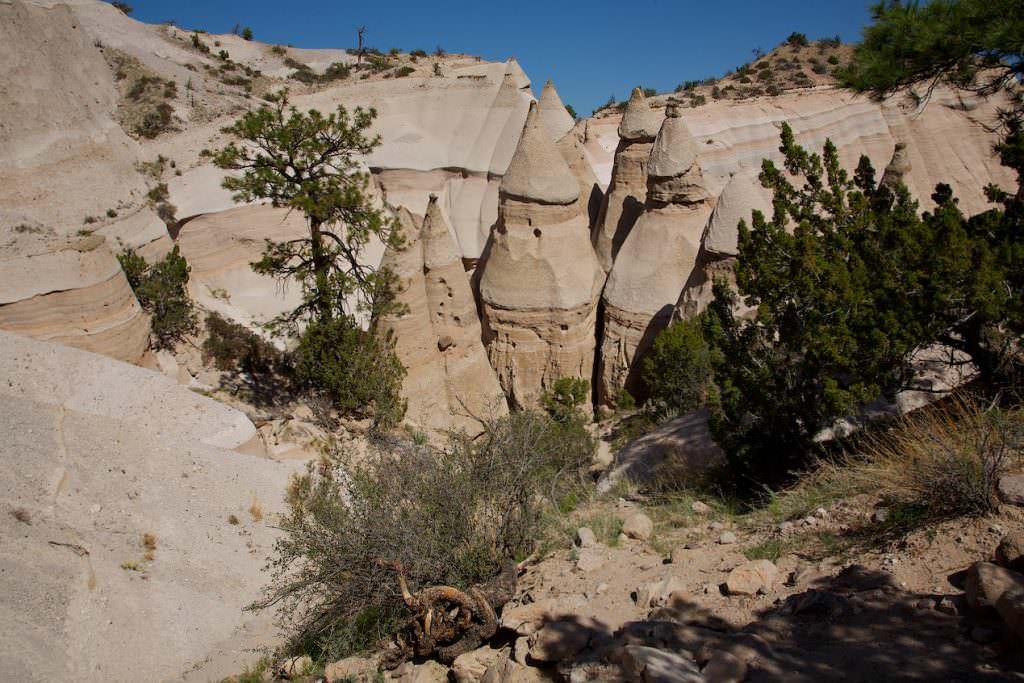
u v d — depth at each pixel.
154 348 25.73
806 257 10.05
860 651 4.77
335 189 21.75
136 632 13.50
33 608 12.70
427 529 8.72
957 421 8.84
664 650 5.17
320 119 21.78
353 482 10.95
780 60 64.94
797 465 10.34
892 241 10.27
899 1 10.48
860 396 9.21
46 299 20.42
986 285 8.84
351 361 20.19
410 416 21.19
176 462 16.77
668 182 25.14
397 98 46.91
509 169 24.30
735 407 10.62
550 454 11.29
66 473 15.22
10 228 30.16
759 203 21.69
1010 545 5.07
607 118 55.28
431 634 7.17
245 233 34.91
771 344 10.89
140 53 46.44
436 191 43.72
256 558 15.95
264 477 17.52
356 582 8.70
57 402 16.91
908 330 9.14
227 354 26.89
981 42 9.72
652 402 20.00
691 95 57.91
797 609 5.44
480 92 46.09
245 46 61.59
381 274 20.77
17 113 34.12
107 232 32.16
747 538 7.48
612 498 10.99
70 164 34.47
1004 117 11.42
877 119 54.38
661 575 6.97
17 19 36.44
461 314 22.20
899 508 6.63
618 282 25.67
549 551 8.55
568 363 24.80
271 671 10.59
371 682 7.42
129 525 15.10
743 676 4.68
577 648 5.63
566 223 24.45
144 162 38.16
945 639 4.71
